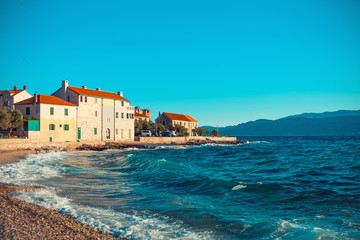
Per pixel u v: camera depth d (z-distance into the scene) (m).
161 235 10.41
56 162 34.03
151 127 106.25
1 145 46.91
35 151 46.28
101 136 71.50
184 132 118.50
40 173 25.16
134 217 12.50
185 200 15.91
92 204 14.77
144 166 30.34
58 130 60.09
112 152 54.41
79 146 60.47
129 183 21.38
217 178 23.59
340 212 13.16
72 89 66.88
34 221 11.12
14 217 11.52
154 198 16.38
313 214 13.05
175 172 26.20
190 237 10.28
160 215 12.92
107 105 73.56
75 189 18.56
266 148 77.69
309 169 30.30
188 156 50.16
